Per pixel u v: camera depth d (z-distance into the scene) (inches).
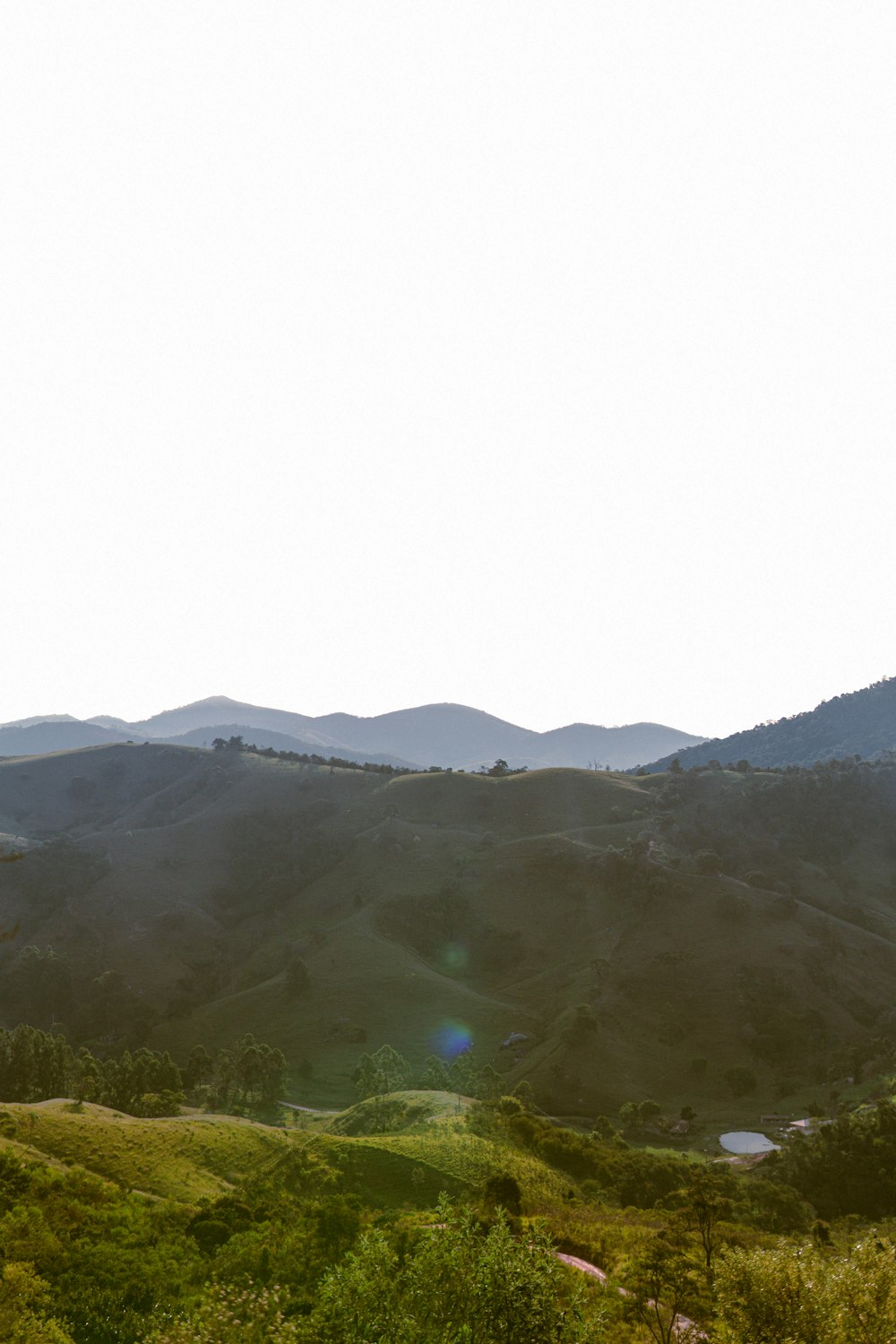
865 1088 5625.0
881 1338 804.6
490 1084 5344.5
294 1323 956.0
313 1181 2603.3
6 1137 2682.1
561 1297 900.0
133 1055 7012.8
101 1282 1582.2
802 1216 2815.0
